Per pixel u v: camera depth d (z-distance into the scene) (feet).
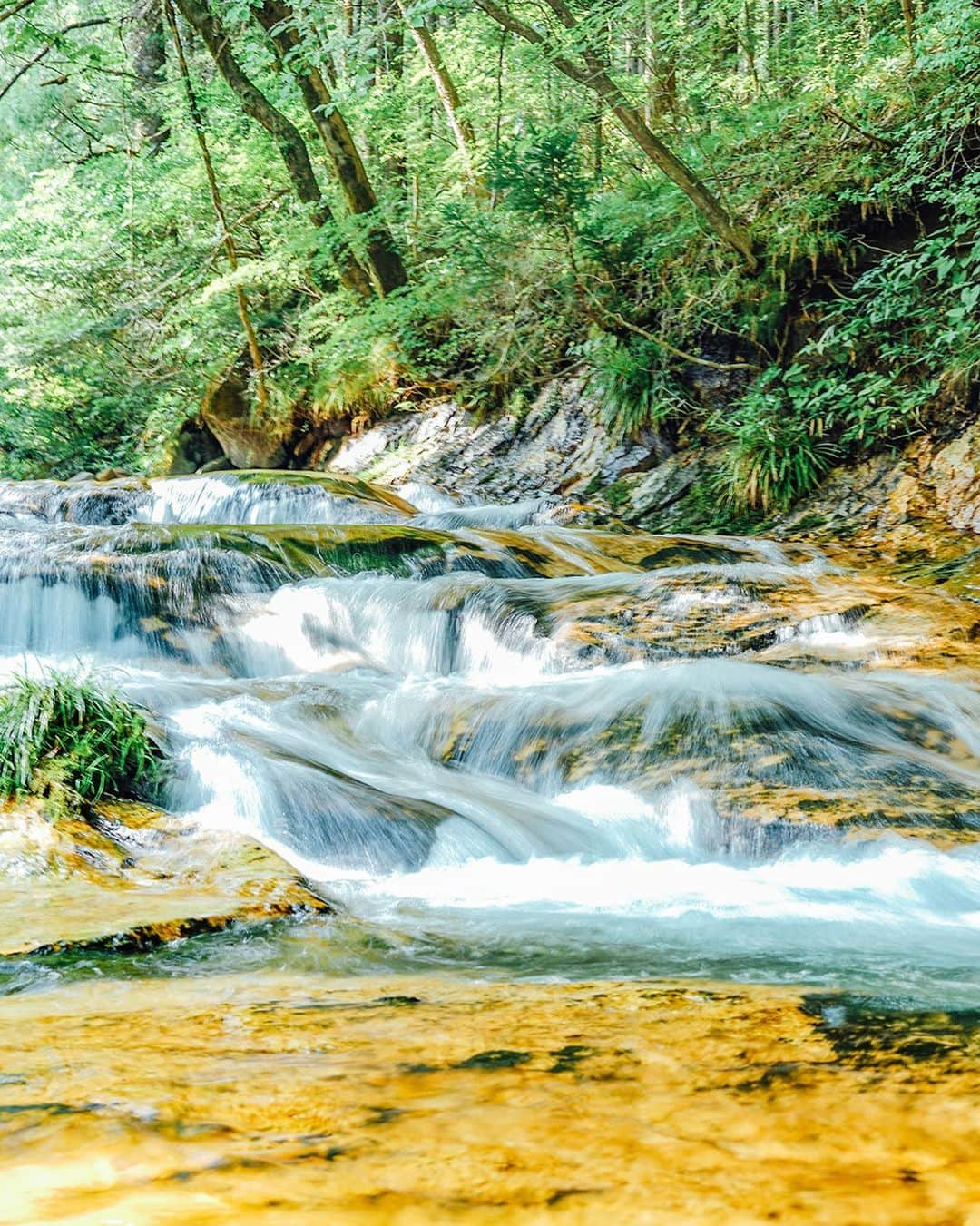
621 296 44.78
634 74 51.65
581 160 47.80
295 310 58.03
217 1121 4.07
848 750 15.99
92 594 24.70
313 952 9.29
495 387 48.83
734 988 6.86
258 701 18.45
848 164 39.09
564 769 16.52
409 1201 3.22
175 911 10.25
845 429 38.99
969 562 30.07
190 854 12.32
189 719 16.92
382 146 53.93
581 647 21.94
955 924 10.49
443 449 48.34
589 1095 4.33
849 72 40.73
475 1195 3.25
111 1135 3.88
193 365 58.18
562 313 47.37
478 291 48.03
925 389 36.27
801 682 18.39
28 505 37.27
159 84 56.59
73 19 63.87
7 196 65.41
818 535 36.04
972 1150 3.59
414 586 24.99
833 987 7.32
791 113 40.91
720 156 42.65
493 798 15.60
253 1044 5.60
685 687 18.15
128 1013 6.68
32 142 64.64
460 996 6.92
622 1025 5.74
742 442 38.96
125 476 46.91
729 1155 3.56
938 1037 5.29
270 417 54.44
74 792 13.25
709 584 24.82
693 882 12.50
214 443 58.44
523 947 9.40
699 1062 4.88
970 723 17.54
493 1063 4.95
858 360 39.14
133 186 56.90
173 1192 3.30
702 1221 3.04
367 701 19.31
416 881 12.52
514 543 30.48
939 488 35.32
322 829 13.51
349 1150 3.68
